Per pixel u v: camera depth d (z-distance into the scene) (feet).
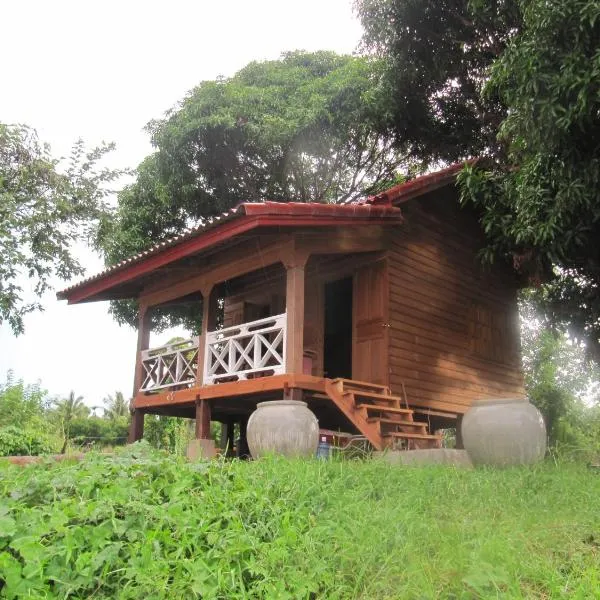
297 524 13.12
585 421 59.00
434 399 35.99
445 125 52.44
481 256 41.09
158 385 38.22
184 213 57.77
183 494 13.42
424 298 36.78
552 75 25.89
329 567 11.57
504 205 34.65
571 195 27.71
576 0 24.82
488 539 12.12
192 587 10.30
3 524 10.69
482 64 45.75
